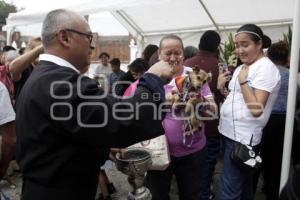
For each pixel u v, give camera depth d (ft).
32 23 17.52
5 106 7.86
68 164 4.28
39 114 4.14
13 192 12.25
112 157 5.72
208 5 16.80
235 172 7.90
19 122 4.49
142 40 24.59
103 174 11.34
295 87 7.18
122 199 11.64
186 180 7.89
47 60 4.44
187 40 22.53
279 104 9.37
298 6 6.91
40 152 4.22
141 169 5.51
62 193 4.32
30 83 4.33
